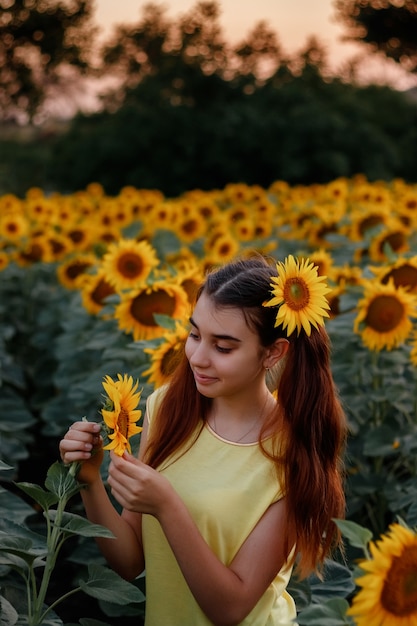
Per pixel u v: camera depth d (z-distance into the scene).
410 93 26.50
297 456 2.14
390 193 11.43
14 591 2.53
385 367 4.11
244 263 2.16
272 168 21.73
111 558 2.28
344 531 1.69
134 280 4.39
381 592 1.64
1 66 25.81
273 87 22.83
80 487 2.09
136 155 21.86
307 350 2.19
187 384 2.27
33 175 22.70
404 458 4.20
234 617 2.07
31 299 7.29
